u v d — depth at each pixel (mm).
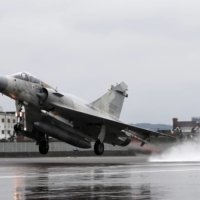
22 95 87062
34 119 92500
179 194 33625
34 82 89562
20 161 93312
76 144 98625
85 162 86562
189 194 33625
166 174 50281
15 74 87812
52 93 90375
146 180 43156
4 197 32031
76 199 31266
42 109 90625
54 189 36281
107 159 115750
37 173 51312
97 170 56812
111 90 109188
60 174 49812
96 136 102312
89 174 49844
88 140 101938
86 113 92500
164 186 38312
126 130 104438
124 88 112250
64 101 93000
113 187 37594
